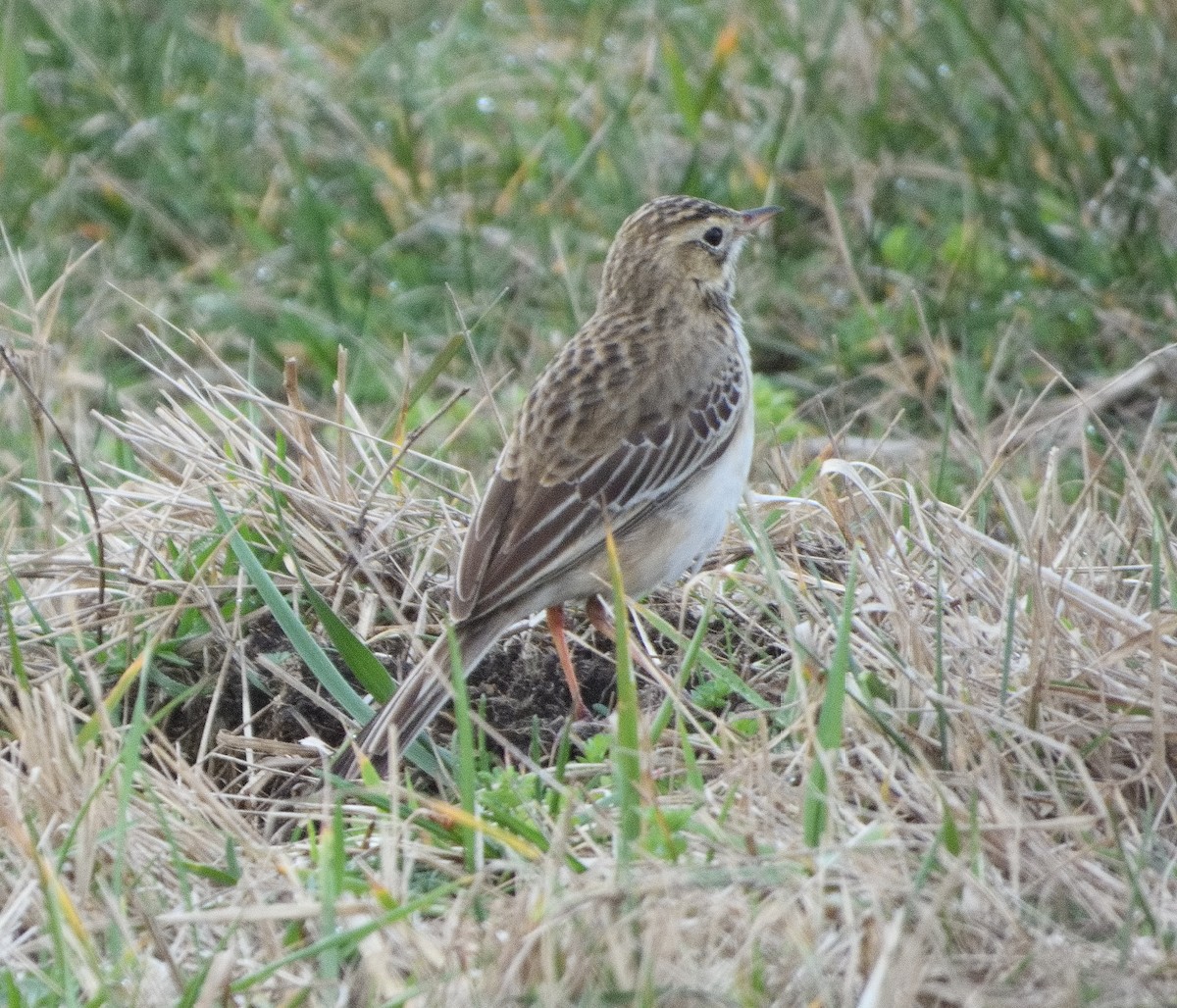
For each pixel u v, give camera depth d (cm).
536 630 1175
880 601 1081
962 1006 779
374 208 1750
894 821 889
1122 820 923
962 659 1024
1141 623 1012
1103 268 1627
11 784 933
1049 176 1702
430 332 1642
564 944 793
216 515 1135
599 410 1126
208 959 818
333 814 941
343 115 1838
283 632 1105
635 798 904
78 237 1752
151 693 1117
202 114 1842
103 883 860
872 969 782
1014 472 1423
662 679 1020
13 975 825
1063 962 797
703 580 1158
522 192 1758
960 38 1809
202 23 2000
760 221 1223
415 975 805
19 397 1486
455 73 1916
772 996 785
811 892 812
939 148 1755
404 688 993
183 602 1127
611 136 1767
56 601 1163
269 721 1103
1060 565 1114
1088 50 1722
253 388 1284
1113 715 985
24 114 1834
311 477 1226
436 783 1030
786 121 1767
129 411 1395
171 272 1723
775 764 967
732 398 1165
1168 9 1747
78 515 1248
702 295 1198
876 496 1217
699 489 1143
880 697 987
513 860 882
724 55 1766
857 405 1560
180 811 945
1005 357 1575
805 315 1645
